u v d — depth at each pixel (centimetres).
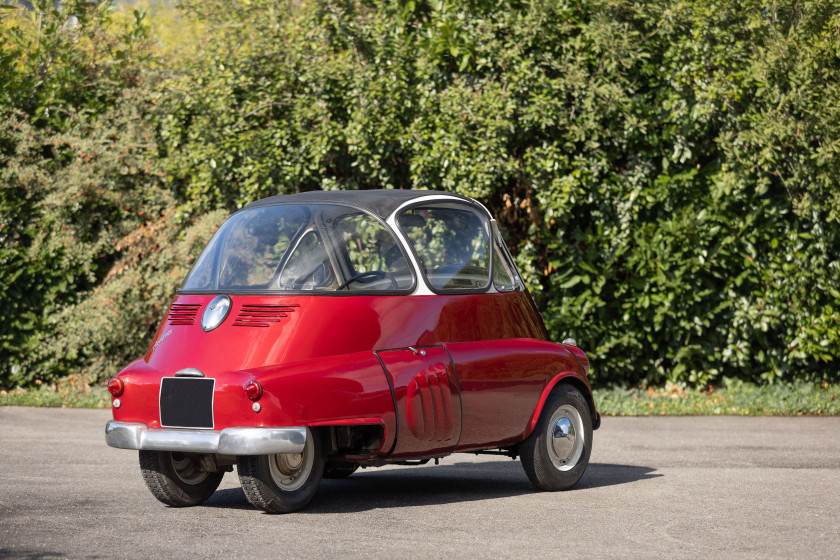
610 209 1438
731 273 1466
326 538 577
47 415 1285
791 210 1447
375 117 1383
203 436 628
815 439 1081
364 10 1461
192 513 662
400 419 672
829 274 1452
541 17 1377
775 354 1481
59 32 1622
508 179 1482
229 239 724
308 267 680
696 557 528
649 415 1316
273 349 646
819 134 1367
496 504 700
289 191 1457
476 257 766
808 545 557
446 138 1367
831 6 1358
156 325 1508
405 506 693
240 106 1468
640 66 1425
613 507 682
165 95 1530
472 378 716
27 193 1512
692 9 1372
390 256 711
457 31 1407
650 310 1461
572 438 779
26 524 620
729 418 1280
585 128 1379
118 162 1528
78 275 1526
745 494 734
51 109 1568
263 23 1455
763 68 1334
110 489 761
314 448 668
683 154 1417
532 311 802
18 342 1488
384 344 682
